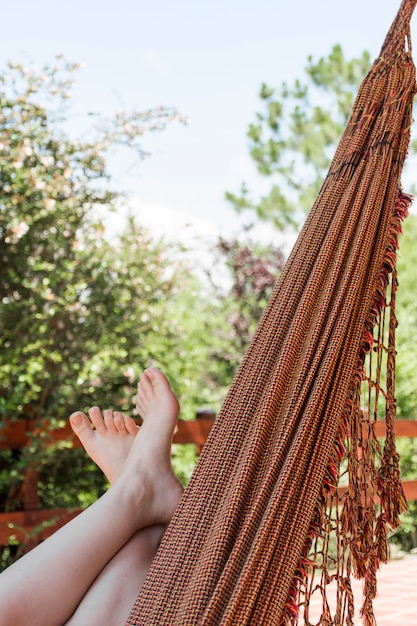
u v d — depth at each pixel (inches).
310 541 48.8
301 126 455.2
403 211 60.9
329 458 51.2
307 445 49.9
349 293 54.8
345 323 53.7
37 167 175.6
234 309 319.0
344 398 52.6
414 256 432.1
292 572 47.0
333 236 57.7
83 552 56.7
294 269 58.4
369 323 56.0
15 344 162.4
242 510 48.1
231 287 320.2
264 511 47.5
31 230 169.0
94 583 57.0
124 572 57.4
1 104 174.7
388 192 60.5
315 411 50.8
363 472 53.3
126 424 80.9
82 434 80.7
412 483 186.2
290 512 48.3
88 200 177.8
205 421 150.5
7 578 54.0
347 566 51.2
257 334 56.6
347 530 51.5
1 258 169.2
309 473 49.6
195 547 49.3
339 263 56.3
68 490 179.9
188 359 218.8
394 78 62.6
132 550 59.3
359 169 60.7
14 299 169.3
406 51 64.0
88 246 183.6
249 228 330.3
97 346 178.1
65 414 172.4
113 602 55.5
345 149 62.6
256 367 54.8
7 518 143.9
